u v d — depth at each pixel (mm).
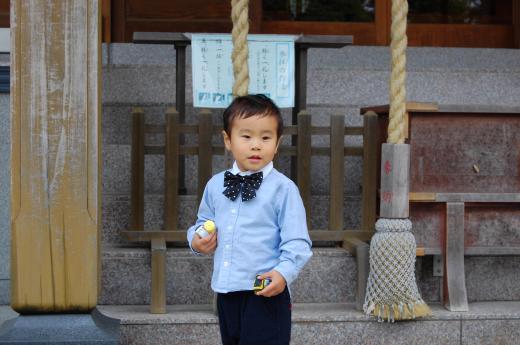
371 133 4293
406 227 3848
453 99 5301
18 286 3191
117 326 3344
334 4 6008
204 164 4180
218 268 2967
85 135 3203
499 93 5328
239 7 3830
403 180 3881
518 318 3908
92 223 3213
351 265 4105
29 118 3182
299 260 2824
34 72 3176
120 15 5691
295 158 4465
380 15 5996
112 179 4605
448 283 4008
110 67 4984
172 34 4375
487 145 4098
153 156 4691
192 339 3725
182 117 4570
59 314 3244
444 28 6074
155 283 3809
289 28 5977
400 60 3920
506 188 4113
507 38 6094
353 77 5207
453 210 4043
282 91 4297
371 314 3812
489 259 4312
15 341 3164
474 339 3889
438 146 4066
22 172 3186
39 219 3193
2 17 5512
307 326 3791
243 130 2869
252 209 2920
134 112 4156
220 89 4258
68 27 3184
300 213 2895
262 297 2916
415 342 3854
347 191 4867
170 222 4199
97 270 3281
